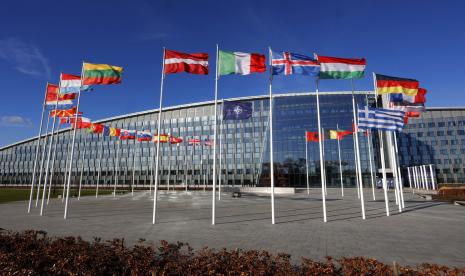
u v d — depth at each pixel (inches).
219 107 3646.7
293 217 768.9
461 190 1745.8
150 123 3860.7
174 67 675.4
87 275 233.6
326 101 3248.0
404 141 3430.1
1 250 288.7
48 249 279.9
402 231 563.2
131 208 1024.9
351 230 572.7
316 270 234.4
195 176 3535.9
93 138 3907.5
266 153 3250.5
